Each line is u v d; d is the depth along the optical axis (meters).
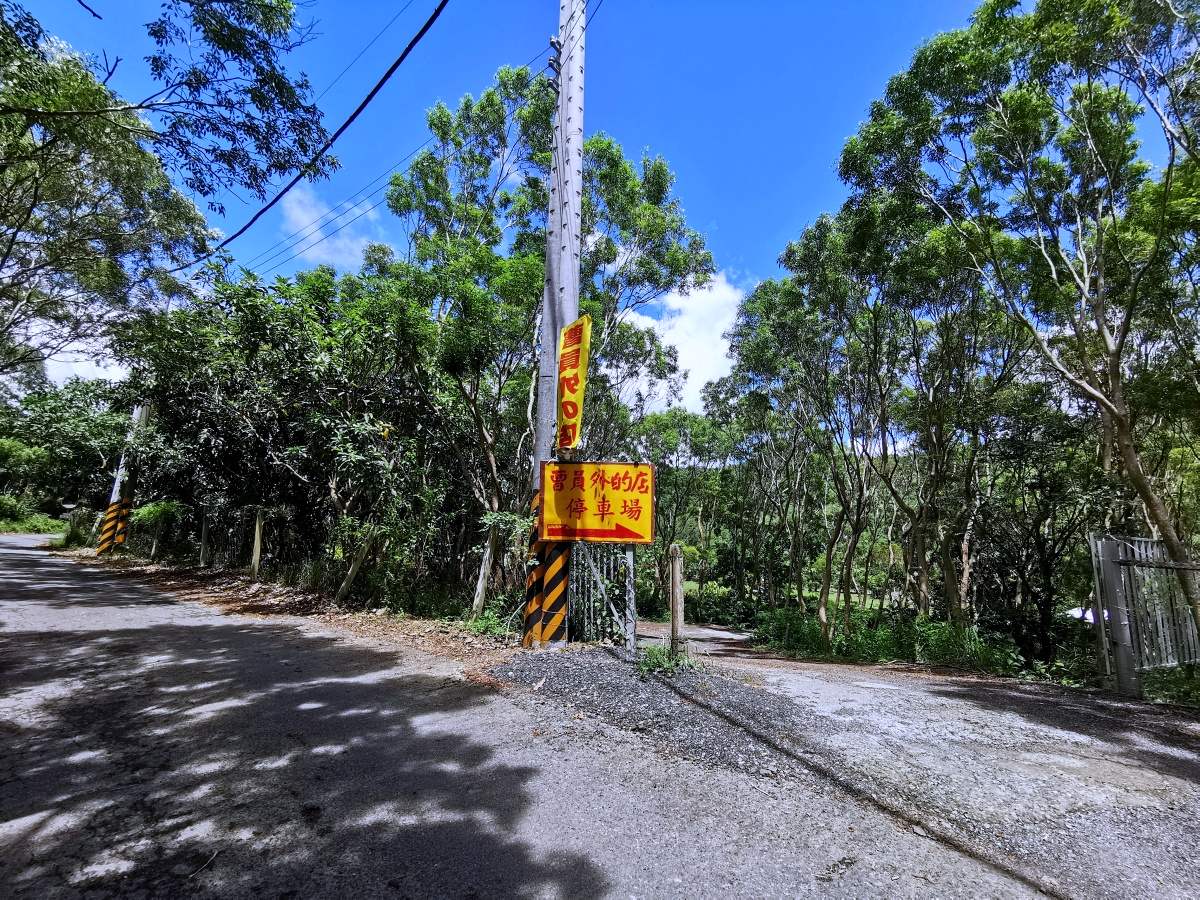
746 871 2.52
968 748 4.06
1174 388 9.31
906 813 3.07
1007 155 8.34
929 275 10.94
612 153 10.80
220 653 6.25
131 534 18.19
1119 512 12.83
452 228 10.79
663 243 11.38
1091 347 10.73
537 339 10.49
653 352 16.78
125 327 11.47
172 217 11.48
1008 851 2.73
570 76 7.37
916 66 8.23
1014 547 14.80
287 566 12.54
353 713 4.43
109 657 5.90
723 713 4.50
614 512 6.71
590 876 2.46
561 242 7.30
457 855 2.59
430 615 9.34
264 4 4.81
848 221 11.38
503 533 8.59
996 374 13.50
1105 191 8.46
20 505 30.25
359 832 2.77
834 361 15.75
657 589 24.28
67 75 5.98
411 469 10.29
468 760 3.61
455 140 11.02
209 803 3.01
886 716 4.74
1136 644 6.29
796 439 20.08
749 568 27.59
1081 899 2.39
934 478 13.45
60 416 20.20
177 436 14.94
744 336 17.62
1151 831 2.97
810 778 3.45
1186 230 8.43
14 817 2.82
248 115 5.32
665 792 3.24
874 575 27.45
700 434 25.41
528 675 5.46
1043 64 7.08
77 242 10.84
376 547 10.64
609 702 4.68
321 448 11.06
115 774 3.31
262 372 11.34
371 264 11.23
